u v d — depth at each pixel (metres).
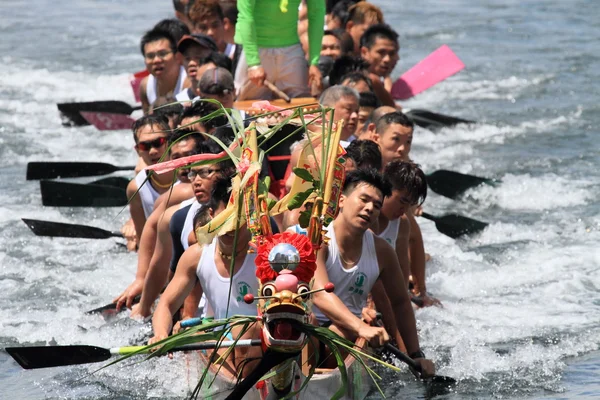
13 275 30.34
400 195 24.83
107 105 43.50
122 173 41.47
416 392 22.30
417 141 45.81
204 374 18.72
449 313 26.88
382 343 20.50
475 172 40.03
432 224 35.50
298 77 37.88
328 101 29.81
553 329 25.58
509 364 23.55
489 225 34.03
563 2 84.81
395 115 29.86
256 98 37.25
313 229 18.31
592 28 72.50
